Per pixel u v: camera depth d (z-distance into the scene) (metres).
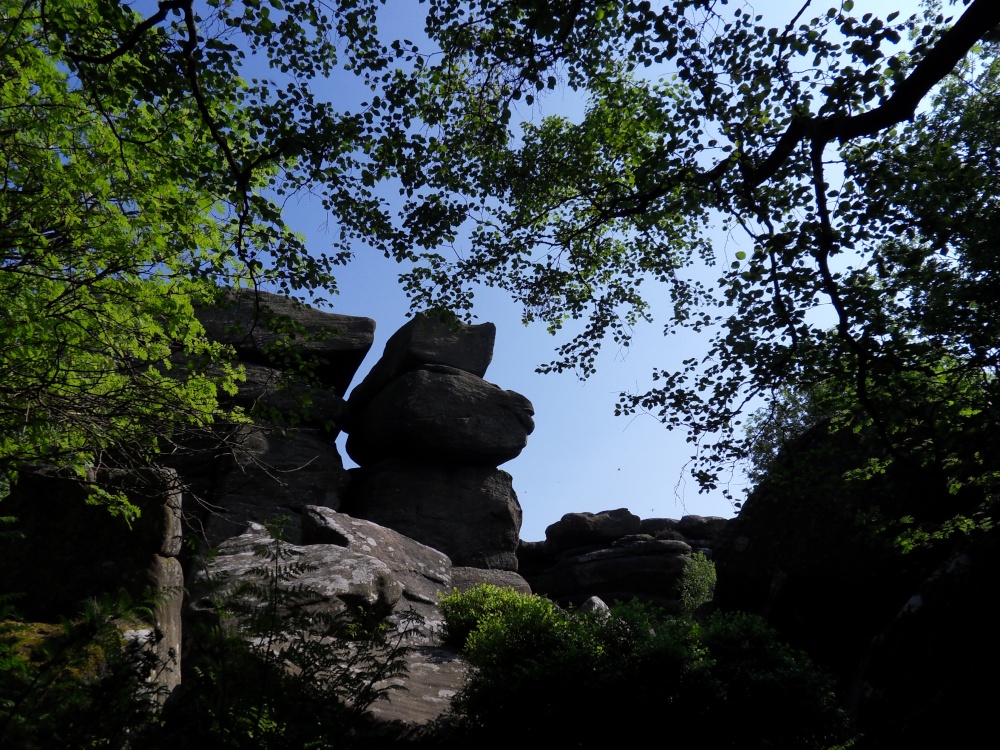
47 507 8.07
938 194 6.77
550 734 7.65
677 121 6.94
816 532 11.79
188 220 8.16
